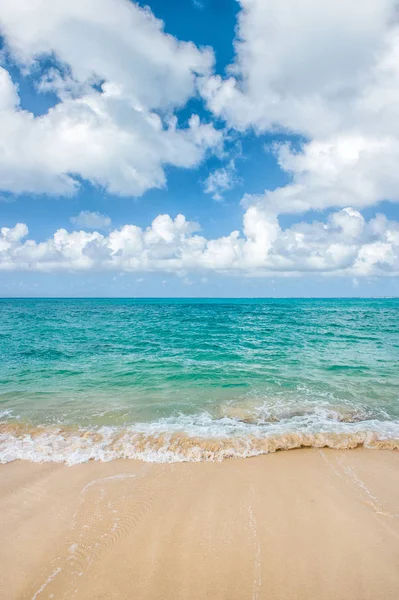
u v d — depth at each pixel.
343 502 4.55
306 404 8.48
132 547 3.70
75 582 3.24
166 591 3.14
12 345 17.88
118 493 4.75
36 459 5.71
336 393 9.41
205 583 3.22
